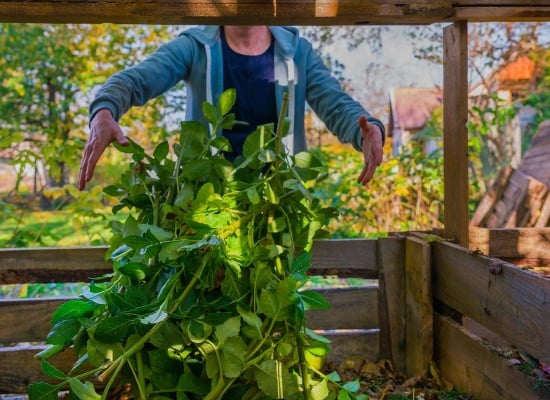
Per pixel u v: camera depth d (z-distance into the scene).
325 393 1.42
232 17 1.62
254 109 2.06
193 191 1.57
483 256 1.61
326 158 4.37
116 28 5.46
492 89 5.60
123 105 1.81
